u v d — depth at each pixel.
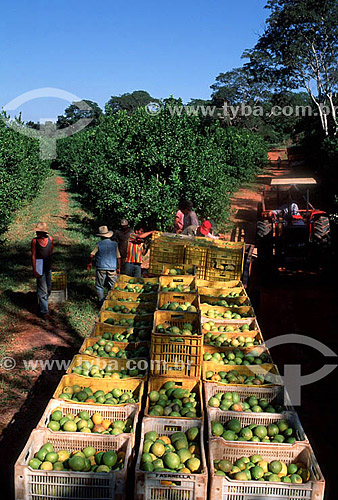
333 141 25.16
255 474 4.13
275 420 4.84
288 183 15.24
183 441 4.46
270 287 11.59
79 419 4.79
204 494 3.85
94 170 23.72
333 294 10.95
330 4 32.16
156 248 9.27
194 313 6.20
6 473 4.89
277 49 34.84
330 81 34.62
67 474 3.86
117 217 16.53
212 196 17.23
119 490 3.86
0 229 18.08
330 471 5.05
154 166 16.17
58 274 10.03
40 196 31.98
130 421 4.77
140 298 7.61
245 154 34.09
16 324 8.90
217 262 8.86
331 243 12.12
